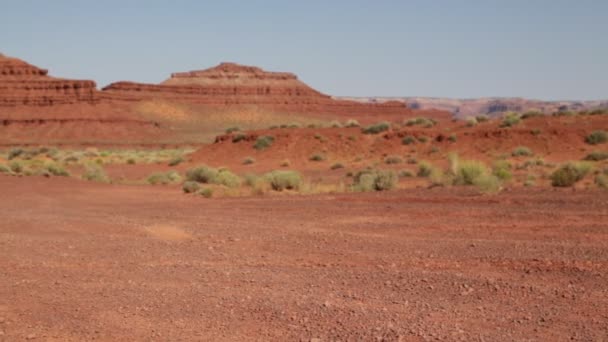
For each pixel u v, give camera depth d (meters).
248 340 6.37
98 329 6.83
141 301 7.84
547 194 17.88
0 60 164.75
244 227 13.72
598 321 6.63
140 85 198.00
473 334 6.32
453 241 11.33
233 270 9.42
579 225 12.60
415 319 6.83
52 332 6.77
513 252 10.14
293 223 14.20
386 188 23.06
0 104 153.38
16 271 9.66
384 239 11.73
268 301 7.65
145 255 10.75
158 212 16.97
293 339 6.34
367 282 8.48
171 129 162.75
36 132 143.88
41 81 160.50
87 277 9.20
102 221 15.12
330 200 18.67
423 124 57.38
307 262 9.91
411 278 8.60
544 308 7.15
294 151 52.12
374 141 51.69
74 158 68.88
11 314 7.43
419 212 15.17
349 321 6.79
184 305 7.62
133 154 85.00
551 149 43.97
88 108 156.12
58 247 11.62
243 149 55.12
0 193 23.17
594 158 39.75
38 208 18.34
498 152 44.81
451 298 7.64
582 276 8.46
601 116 50.16
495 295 7.73
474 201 16.94
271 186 25.12
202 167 32.91
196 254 10.77
